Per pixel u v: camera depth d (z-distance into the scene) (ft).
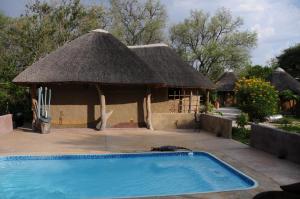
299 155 33.53
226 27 142.82
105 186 31.45
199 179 32.55
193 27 142.61
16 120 58.80
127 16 133.90
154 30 133.28
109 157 37.22
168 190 30.30
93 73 52.24
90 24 92.27
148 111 57.41
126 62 55.06
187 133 52.90
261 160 35.22
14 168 34.99
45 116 52.70
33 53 83.66
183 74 64.39
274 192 17.56
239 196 23.63
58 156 36.47
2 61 80.94
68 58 54.49
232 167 32.22
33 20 84.79
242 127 53.98
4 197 28.09
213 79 141.08
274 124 71.82
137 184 31.89
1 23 96.94
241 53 137.08
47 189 30.19
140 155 37.86
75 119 57.88
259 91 61.57
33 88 55.26
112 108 59.06
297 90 111.55
